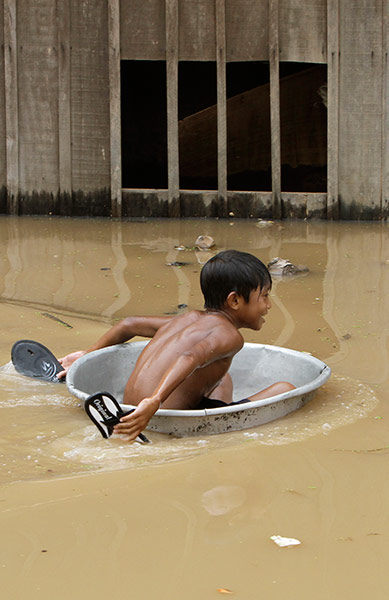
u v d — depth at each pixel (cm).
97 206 1007
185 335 321
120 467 269
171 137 988
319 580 194
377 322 508
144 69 1344
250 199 1002
